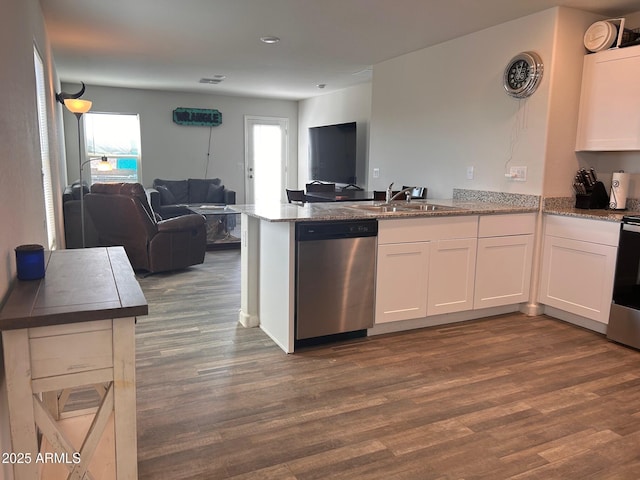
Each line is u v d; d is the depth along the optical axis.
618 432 2.27
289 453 2.06
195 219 5.22
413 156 5.18
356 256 3.25
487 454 2.08
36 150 2.69
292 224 3.03
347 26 4.21
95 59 5.86
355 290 3.30
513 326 3.72
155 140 8.91
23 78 2.30
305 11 3.83
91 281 1.67
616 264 3.35
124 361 1.45
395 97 5.44
